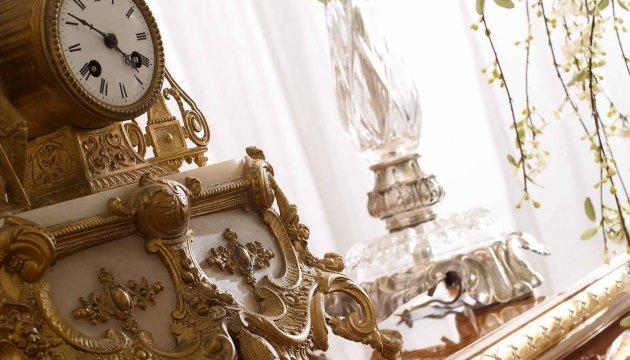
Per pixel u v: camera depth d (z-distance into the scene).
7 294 0.73
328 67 2.24
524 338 1.21
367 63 1.55
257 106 2.12
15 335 0.71
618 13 2.25
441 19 2.38
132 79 0.92
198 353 0.82
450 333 1.36
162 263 0.85
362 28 1.56
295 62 2.20
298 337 0.92
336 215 2.22
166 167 0.99
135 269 0.82
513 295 1.49
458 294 1.57
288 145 2.16
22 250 0.73
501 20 2.37
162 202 0.84
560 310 1.31
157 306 0.83
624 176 2.35
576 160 2.36
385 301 1.47
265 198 1.00
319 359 1.31
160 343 0.81
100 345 0.76
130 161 0.95
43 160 0.91
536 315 1.28
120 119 0.91
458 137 2.39
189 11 2.05
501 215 2.39
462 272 1.48
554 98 2.35
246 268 0.94
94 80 0.88
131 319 0.79
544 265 2.34
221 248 0.93
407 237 1.55
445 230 1.56
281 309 0.94
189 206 0.87
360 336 1.04
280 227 1.02
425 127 2.38
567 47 1.13
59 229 0.77
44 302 0.74
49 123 0.89
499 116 2.37
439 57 2.38
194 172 0.95
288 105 2.16
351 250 1.61
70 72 0.85
